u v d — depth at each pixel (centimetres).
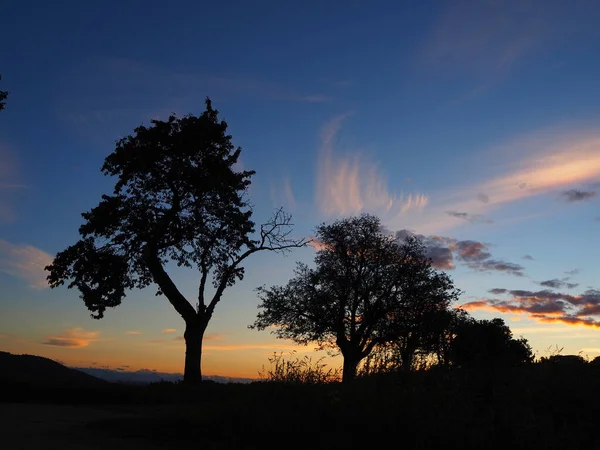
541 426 753
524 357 1055
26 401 1739
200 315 2727
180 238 2847
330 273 3800
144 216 2803
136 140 2920
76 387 1914
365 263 3800
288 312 3831
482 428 769
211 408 1048
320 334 3791
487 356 1012
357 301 3678
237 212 2909
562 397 837
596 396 820
